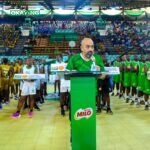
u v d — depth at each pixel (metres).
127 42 26.67
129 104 9.97
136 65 9.32
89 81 3.54
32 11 27.45
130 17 29.98
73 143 3.56
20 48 25.27
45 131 6.20
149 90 8.66
